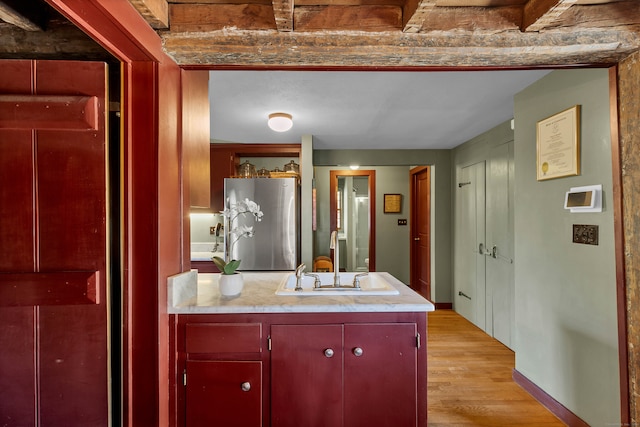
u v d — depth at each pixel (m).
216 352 1.42
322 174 5.30
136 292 1.29
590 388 1.73
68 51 1.36
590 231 1.73
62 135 1.21
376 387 1.44
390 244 5.31
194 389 1.41
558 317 1.97
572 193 1.83
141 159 1.30
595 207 1.67
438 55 1.36
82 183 1.22
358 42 1.33
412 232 5.18
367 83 2.17
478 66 1.47
